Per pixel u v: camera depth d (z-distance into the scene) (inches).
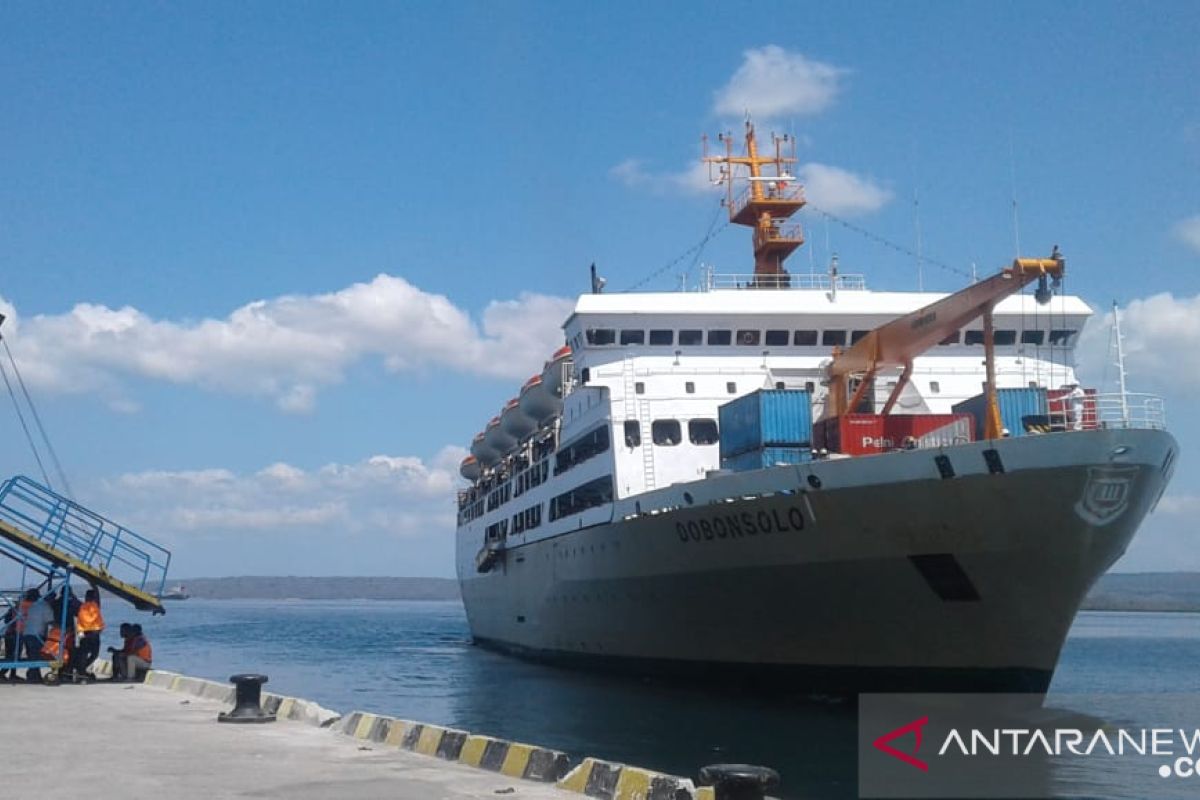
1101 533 884.6
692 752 867.4
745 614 1141.1
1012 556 908.6
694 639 1246.9
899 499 933.2
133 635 1151.0
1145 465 872.9
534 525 1809.8
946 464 904.9
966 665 981.2
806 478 995.3
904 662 1013.8
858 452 1077.1
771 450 1118.4
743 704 1137.4
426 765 584.7
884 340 1104.2
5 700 912.9
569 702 1232.8
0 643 1195.9
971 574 932.0
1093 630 4052.7
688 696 1225.4
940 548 933.2
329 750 635.5
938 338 1051.3
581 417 1482.5
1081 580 912.3
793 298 1439.5
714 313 1409.9
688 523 1152.2
